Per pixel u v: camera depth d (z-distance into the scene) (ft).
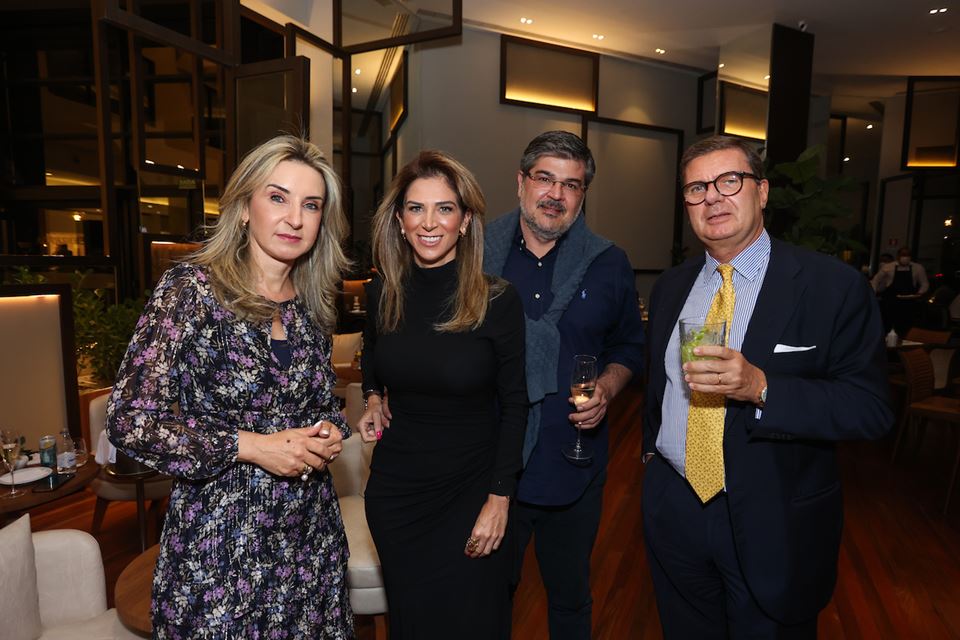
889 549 10.61
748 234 4.73
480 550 4.87
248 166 4.08
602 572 9.61
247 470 3.93
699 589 5.12
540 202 5.81
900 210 37.88
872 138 42.86
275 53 21.58
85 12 23.49
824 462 4.72
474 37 25.67
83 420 13.19
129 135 24.75
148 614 5.10
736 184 4.63
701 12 23.09
